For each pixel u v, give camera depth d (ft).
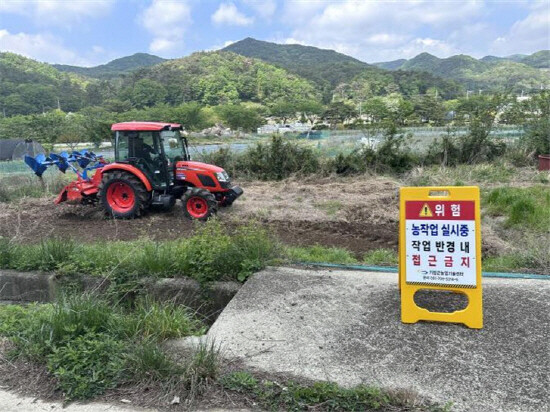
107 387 11.19
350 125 88.53
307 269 18.06
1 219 34.32
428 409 9.68
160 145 33.78
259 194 44.04
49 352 12.52
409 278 12.98
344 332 12.86
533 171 49.98
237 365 11.54
